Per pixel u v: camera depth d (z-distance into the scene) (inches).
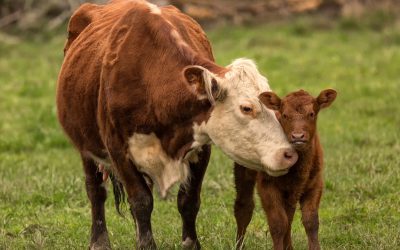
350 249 454.0
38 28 1457.9
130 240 489.1
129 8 450.0
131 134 423.8
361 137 729.6
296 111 384.2
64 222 536.7
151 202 430.6
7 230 525.0
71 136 482.0
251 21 1486.2
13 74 1123.3
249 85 386.9
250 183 440.5
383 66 1085.8
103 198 485.1
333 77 1032.8
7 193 594.9
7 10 1494.8
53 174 627.2
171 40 420.5
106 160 465.1
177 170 418.3
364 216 519.8
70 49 485.7
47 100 959.0
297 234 486.6
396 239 456.8
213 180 603.2
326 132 772.6
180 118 408.2
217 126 392.8
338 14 1514.5
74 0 1454.2
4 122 858.8
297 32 1390.3
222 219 519.5
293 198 410.0
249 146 386.3
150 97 416.5
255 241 468.4
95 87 445.7
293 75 1046.4
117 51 430.6
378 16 1454.2
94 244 476.4
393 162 617.6
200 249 462.3
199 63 408.8
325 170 607.5
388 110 855.7
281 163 378.6
